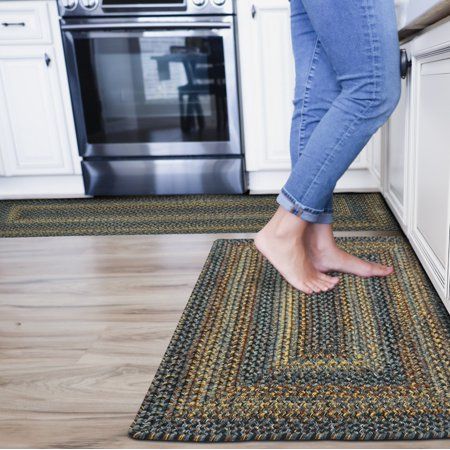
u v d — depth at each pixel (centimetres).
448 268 101
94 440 79
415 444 75
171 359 99
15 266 158
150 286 137
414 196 134
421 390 86
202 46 212
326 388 88
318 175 105
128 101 222
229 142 222
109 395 91
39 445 79
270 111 221
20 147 236
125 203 228
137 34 212
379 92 97
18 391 93
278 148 226
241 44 214
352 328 107
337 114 101
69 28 213
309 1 96
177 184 231
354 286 126
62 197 243
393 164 169
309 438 77
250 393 88
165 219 200
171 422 82
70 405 89
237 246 161
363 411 82
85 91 221
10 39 220
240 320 113
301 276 118
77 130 228
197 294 128
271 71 216
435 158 111
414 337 102
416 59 128
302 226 113
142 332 113
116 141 228
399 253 146
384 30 94
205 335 108
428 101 117
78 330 115
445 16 103
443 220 105
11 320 122
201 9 207
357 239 160
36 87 227
